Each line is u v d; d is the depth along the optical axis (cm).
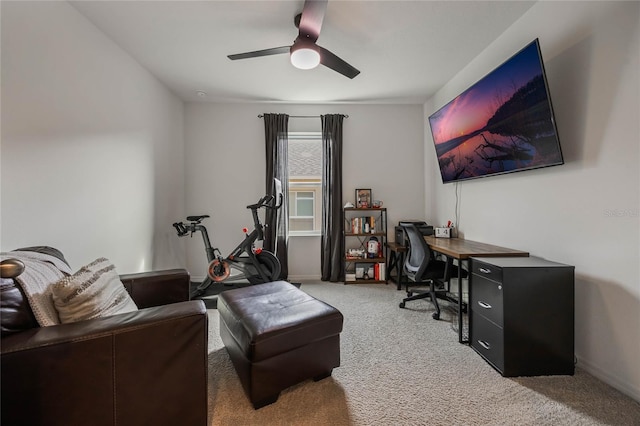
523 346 172
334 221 394
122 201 255
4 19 150
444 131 303
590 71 170
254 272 346
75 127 200
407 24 228
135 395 107
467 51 270
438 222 379
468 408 145
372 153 412
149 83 303
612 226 160
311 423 135
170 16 213
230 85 340
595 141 168
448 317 266
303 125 406
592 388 160
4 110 151
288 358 153
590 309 173
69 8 194
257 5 203
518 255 214
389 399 152
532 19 211
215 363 189
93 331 101
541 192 209
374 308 290
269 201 372
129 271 267
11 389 91
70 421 98
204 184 399
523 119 200
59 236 186
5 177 152
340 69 240
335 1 201
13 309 101
